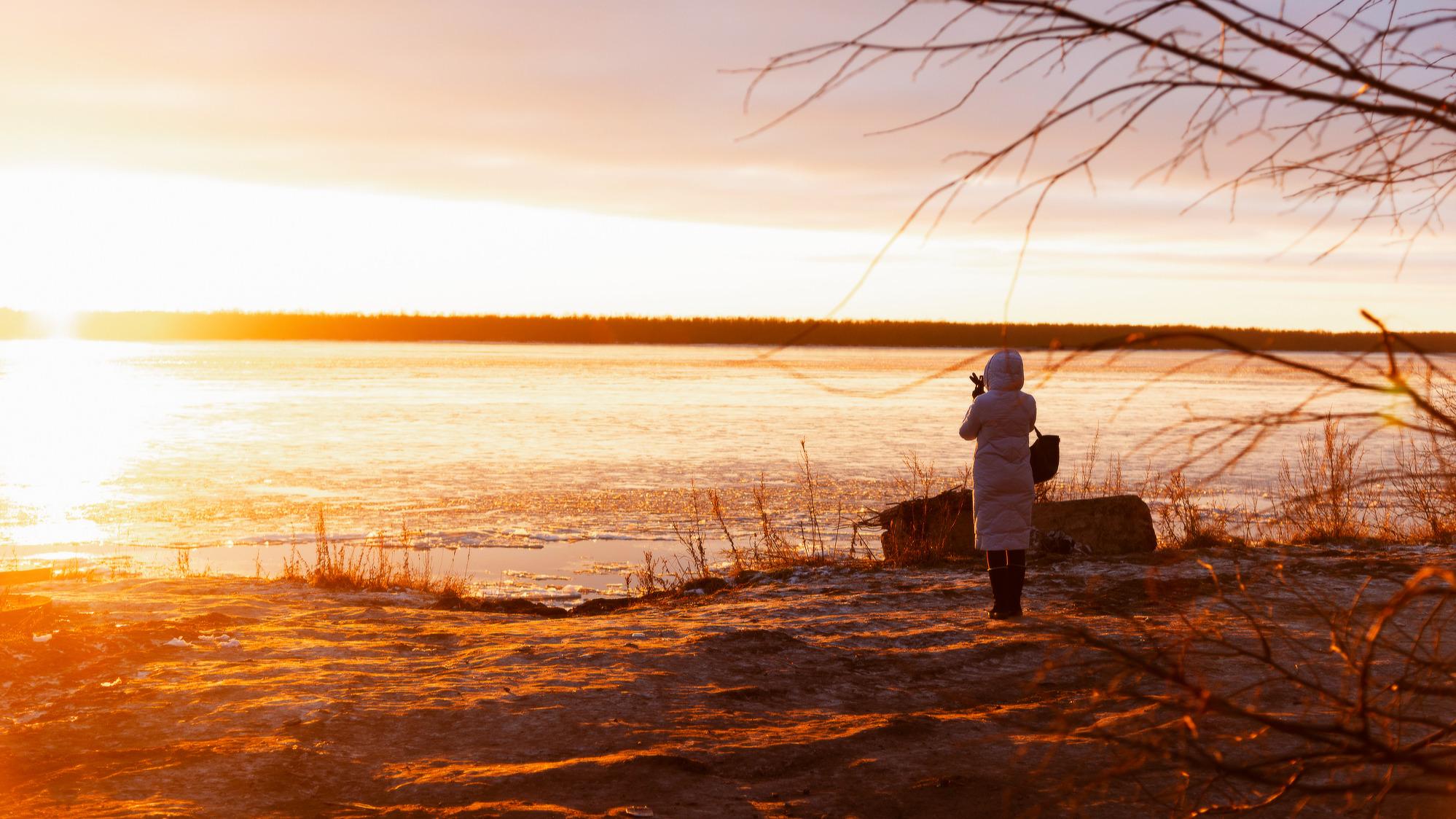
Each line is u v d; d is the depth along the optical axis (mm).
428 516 20297
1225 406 51156
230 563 15320
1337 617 2225
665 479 25844
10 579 10133
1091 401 58781
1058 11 1588
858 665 6637
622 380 84062
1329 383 1667
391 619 8633
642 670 6379
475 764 4770
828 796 4406
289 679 6184
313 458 30688
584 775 4578
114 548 16703
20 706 5633
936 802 4301
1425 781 3756
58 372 94438
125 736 5090
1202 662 5488
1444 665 2049
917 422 44500
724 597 10086
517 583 13836
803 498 22156
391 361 132000
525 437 37062
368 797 4355
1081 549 11312
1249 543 10219
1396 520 12016
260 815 4109
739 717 5539
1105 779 2320
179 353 174000
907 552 11703
